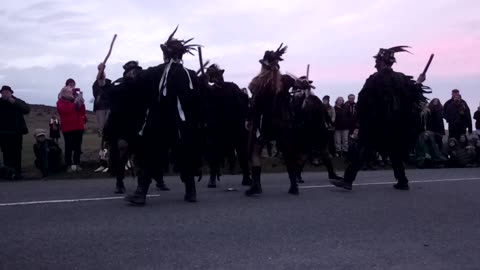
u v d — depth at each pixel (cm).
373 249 577
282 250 566
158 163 806
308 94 1125
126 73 880
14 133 1184
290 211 766
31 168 1313
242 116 1013
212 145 1008
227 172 1333
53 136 1788
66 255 534
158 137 792
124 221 682
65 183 1094
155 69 802
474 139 1650
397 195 928
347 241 607
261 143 898
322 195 922
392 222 706
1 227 644
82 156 1421
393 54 954
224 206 799
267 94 883
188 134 807
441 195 936
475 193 967
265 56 887
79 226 652
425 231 660
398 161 998
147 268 501
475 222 714
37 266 501
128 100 844
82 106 1277
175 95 792
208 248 568
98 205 796
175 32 807
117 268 500
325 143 1152
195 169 831
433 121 1617
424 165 1589
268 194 930
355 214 752
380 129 952
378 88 946
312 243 596
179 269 500
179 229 645
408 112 968
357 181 1162
